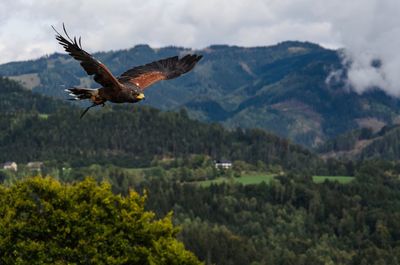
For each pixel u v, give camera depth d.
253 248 136.12
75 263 33.03
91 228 35.16
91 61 9.93
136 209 36.97
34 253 33.78
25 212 36.25
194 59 12.05
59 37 9.66
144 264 36.00
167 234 37.25
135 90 10.58
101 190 36.78
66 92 10.33
